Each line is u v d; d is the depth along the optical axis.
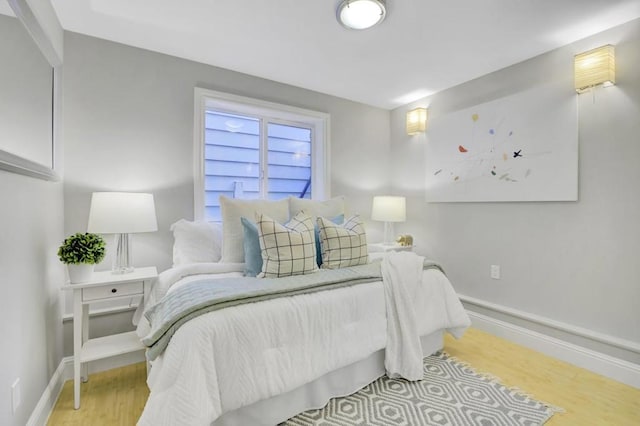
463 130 2.93
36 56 1.52
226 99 2.67
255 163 3.07
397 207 3.25
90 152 2.15
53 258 1.83
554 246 2.32
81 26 2.04
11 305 1.25
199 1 1.79
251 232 2.07
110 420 1.61
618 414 1.65
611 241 2.04
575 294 2.21
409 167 3.50
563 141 2.25
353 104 3.45
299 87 3.06
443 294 2.20
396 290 1.95
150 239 2.36
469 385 1.89
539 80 2.39
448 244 3.09
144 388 1.91
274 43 2.25
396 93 3.22
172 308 1.48
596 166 2.10
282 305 1.54
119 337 2.01
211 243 2.30
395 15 1.90
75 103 2.10
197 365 1.24
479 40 2.19
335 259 2.20
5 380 1.19
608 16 1.90
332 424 1.55
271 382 1.41
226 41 2.23
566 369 2.11
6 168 1.20
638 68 1.92
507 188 2.59
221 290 1.56
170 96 2.43
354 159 3.46
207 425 1.19
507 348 2.42
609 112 2.04
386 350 1.88
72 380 1.99
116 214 1.89
